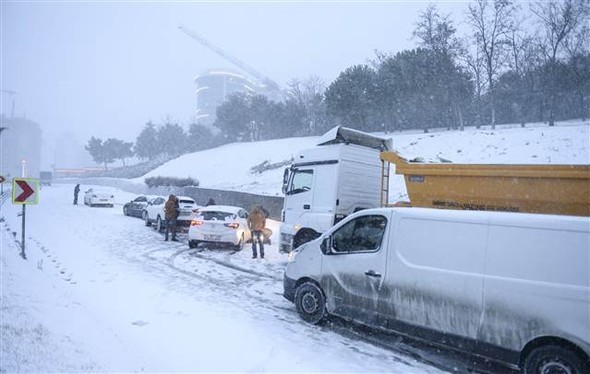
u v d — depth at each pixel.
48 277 8.67
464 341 5.12
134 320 6.43
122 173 70.50
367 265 6.14
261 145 44.09
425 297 5.48
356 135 10.75
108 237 15.90
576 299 4.38
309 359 5.35
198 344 5.60
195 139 71.62
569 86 26.97
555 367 4.47
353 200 10.59
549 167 6.61
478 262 5.10
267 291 8.86
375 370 5.15
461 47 30.95
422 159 8.86
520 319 4.72
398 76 32.72
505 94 32.75
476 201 7.39
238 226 13.70
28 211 25.61
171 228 15.52
